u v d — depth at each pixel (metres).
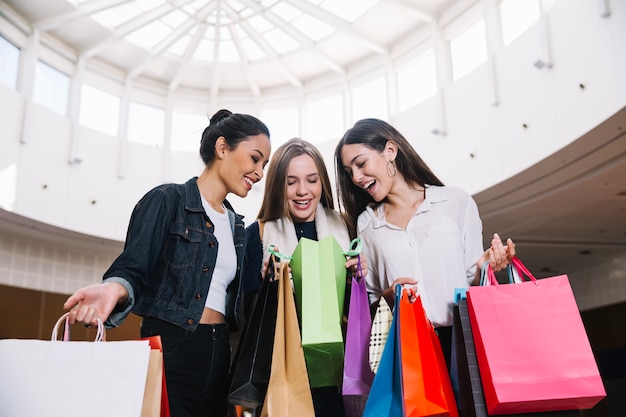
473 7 9.02
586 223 9.17
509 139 7.99
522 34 7.91
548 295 1.71
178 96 11.58
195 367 1.74
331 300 1.81
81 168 9.95
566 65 7.08
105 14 9.54
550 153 7.09
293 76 11.31
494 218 9.02
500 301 1.72
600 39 6.52
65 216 9.49
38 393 1.30
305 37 10.34
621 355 10.54
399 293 1.72
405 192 2.37
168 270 1.80
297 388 1.70
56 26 9.45
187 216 1.87
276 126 11.78
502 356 1.64
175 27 10.09
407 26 10.04
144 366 1.34
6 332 8.90
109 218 10.10
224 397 1.86
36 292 9.50
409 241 2.24
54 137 9.61
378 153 2.37
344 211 2.47
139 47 10.45
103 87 10.76
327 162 11.00
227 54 11.01
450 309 2.12
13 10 9.14
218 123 2.09
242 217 2.13
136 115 11.18
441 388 1.67
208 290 1.82
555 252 10.62
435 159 9.24
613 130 6.46
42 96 9.75
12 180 8.79
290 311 1.78
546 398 1.59
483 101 8.50
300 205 2.36
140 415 1.31
